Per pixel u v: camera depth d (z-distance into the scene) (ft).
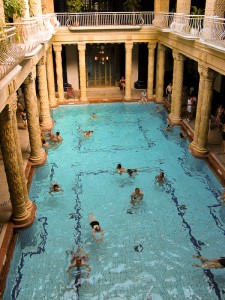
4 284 25.52
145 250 29.84
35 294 25.59
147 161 45.47
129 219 33.73
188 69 73.51
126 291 25.88
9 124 27.22
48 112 55.11
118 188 39.04
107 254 29.40
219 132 50.65
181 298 25.25
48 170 43.09
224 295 25.48
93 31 62.85
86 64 75.51
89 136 53.21
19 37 31.14
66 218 33.88
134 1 66.54
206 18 38.58
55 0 69.26
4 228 30.25
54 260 28.76
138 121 60.13
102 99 69.62
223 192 37.65
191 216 34.14
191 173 42.32
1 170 40.50
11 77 21.43
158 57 65.57
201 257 28.63
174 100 55.98
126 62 66.39
